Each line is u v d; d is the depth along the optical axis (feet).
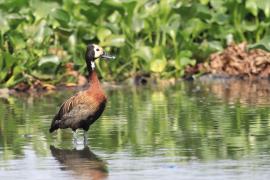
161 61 69.10
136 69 69.26
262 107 54.80
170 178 38.17
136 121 51.13
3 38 66.59
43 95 63.21
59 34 68.18
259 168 39.42
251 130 47.70
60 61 66.33
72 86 66.49
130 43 69.31
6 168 40.78
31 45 66.59
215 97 59.82
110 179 38.34
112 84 67.77
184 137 46.42
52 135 48.19
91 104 46.32
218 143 44.75
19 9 68.28
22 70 65.51
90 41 68.64
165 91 63.62
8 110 56.29
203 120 50.90
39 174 39.52
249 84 66.39
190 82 68.39
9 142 46.42
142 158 42.04
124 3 69.00
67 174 39.40
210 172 38.99
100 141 46.19
